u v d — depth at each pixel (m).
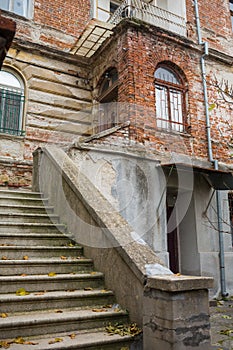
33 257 4.47
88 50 10.21
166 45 9.58
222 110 10.39
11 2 9.98
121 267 3.91
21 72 9.49
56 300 3.68
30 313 3.48
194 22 10.98
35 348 2.91
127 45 8.76
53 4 10.43
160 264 3.72
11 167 8.69
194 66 10.15
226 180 8.22
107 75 9.87
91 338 3.23
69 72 10.25
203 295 3.31
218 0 12.09
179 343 3.01
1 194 6.17
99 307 3.84
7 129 9.06
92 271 4.47
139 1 9.87
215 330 4.84
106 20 11.09
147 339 3.29
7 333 3.09
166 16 10.39
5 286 3.72
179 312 3.09
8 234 4.61
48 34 10.11
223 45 11.55
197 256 8.36
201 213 8.59
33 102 9.48
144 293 3.43
